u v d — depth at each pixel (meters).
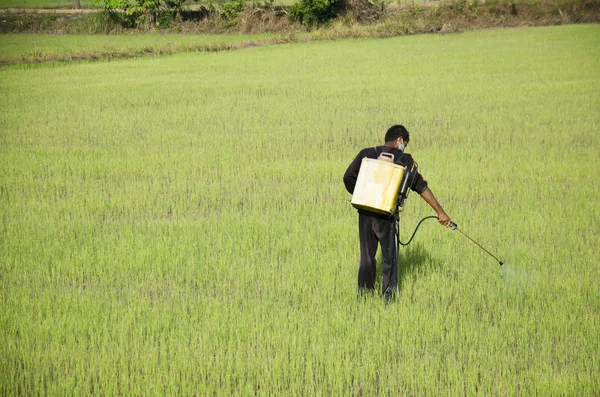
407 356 8.38
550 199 15.24
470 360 8.23
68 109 27.69
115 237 13.05
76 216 14.61
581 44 46.97
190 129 23.52
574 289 10.26
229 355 8.27
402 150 9.58
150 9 63.22
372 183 9.26
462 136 21.64
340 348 8.54
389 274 9.72
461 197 15.43
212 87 32.47
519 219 13.68
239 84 33.25
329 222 13.64
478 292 10.17
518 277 10.55
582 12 61.88
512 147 20.20
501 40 50.94
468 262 11.38
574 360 8.37
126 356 8.32
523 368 8.21
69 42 54.66
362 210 9.50
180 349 8.45
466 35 55.16
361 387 7.87
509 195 15.55
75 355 8.37
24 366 8.24
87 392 7.61
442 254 11.76
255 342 8.70
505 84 31.91
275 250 12.14
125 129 23.66
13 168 18.56
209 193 16.09
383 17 61.69
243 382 7.82
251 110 26.62
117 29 62.47
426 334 8.83
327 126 23.47
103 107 28.08
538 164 18.17
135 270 11.30
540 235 12.80
